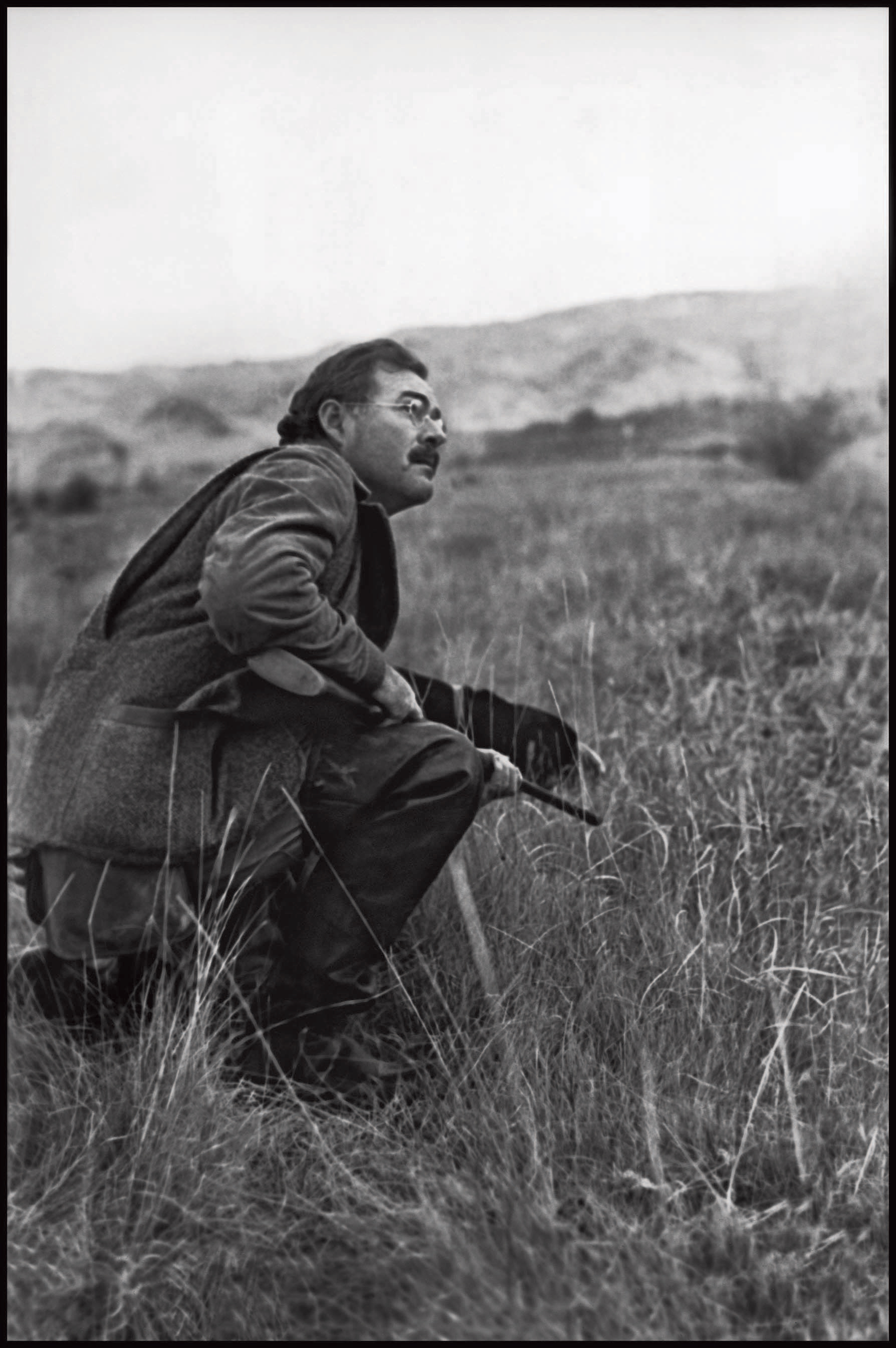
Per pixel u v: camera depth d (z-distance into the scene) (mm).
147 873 2416
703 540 5148
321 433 2666
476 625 4707
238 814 2432
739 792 3303
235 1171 2271
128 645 2447
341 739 2523
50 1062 2424
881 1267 2164
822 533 5215
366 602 2678
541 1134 2371
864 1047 2668
